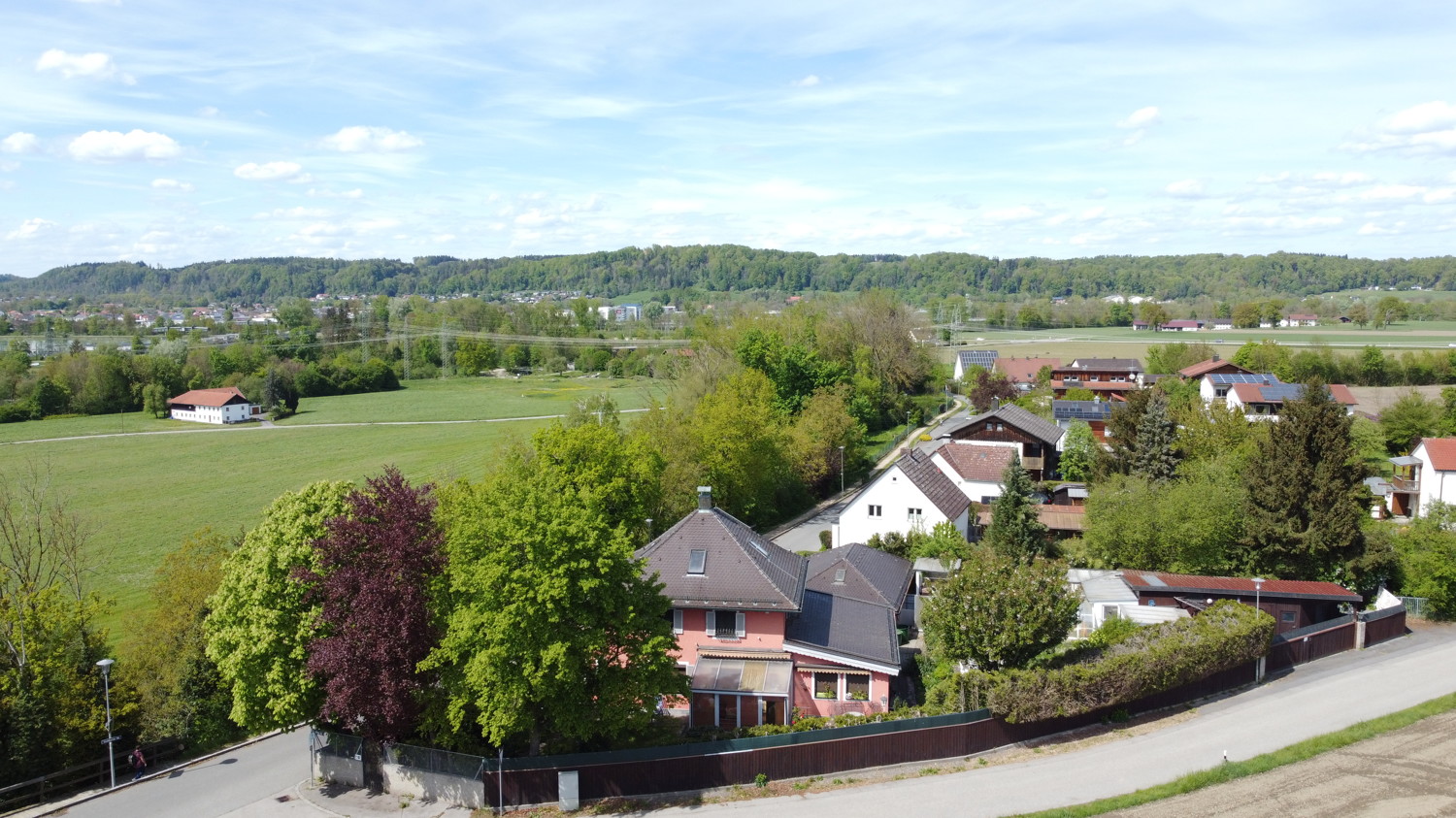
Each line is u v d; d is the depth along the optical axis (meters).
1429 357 132.12
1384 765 30.98
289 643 34.84
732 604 40.75
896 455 104.50
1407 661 42.97
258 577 34.91
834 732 33.00
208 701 40.72
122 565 72.75
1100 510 58.84
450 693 33.22
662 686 32.66
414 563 33.59
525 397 172.62
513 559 31.83
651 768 32.28
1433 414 88.31
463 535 32.69
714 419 71.50
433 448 122.62
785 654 40.72
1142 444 70.44
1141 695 36.12
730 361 107.44
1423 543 52.34
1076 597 37.66
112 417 156.12
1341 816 27.58
